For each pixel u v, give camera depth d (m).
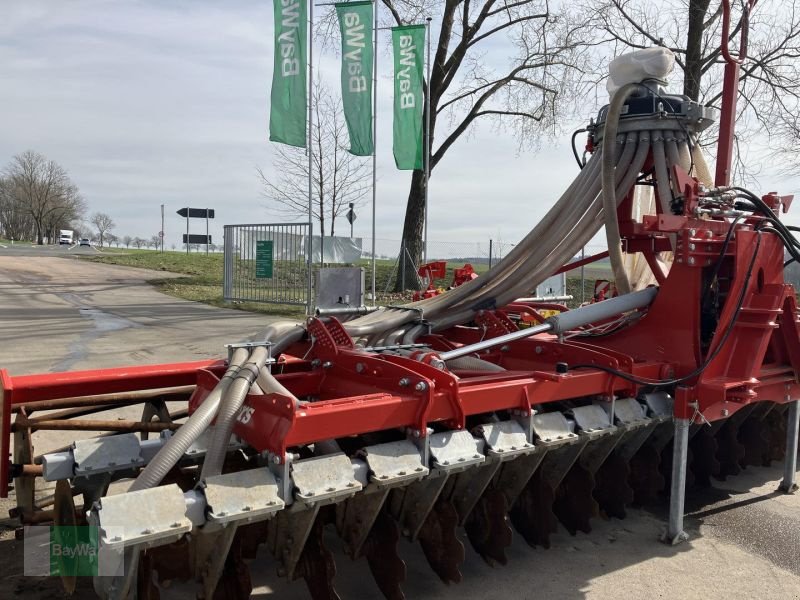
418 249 17.91
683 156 4.02
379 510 2.61
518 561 3.23
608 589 2.96
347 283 4.12
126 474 2.84
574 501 3.49
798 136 14.91
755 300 3.65
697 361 3.58
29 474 2.75
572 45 17.16
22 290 16.31
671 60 4.11
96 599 2.69
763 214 3.83
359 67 13.38
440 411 2.72
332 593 2.54
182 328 10.64
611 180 3.81
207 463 2.34
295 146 13.04
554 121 18.41
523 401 3.00
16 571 2.91
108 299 15.03
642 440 3.64
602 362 3.44
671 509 3.46
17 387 2.75
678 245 3.64
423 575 3.06
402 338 3.87
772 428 4.78
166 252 37.06
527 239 4.25
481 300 4.29
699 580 3.07
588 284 18.09
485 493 3.12
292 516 2.45
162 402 3.31
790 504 4.04
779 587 3.03
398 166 14.36
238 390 2.52
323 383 3.21
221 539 2.22
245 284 14.79
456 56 18.17
